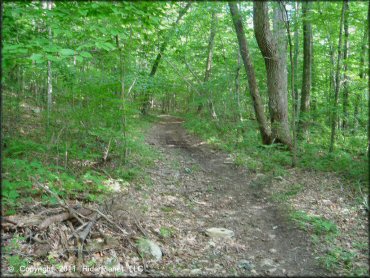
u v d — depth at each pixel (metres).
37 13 4.42
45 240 3.61
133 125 8.55
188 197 6.20
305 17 7.50
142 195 5.82
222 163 8.96
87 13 4.41
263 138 9.97
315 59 13.46
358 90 9.05
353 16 7.34
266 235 4.75
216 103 14.27
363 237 4.45
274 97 9.40
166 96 29.95
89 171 5.66
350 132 10.62
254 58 13.02
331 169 7.68
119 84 6.82
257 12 8.78
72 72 7.23
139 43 7.79
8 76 6.55
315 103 13.25
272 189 6.73
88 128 7.34
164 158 8.91
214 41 16.14
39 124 7.67
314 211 5.42
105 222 4.33
